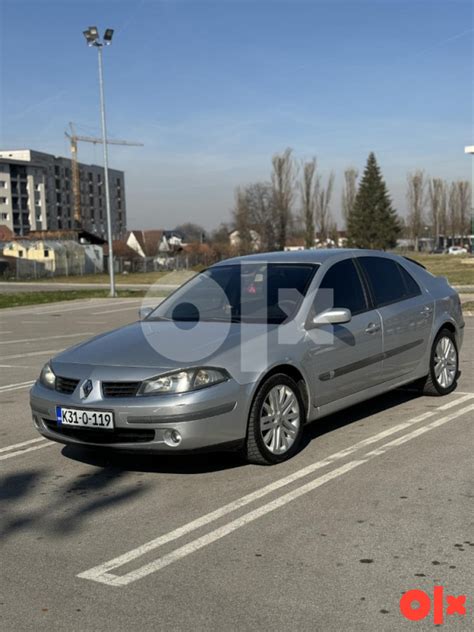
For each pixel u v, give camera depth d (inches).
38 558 151.7
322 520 165.3
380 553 146.6
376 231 3344.0
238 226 2908.5
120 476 206.7
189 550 151.9
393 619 121.1
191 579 138.3
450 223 4544.8
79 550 155.2
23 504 186.7
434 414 265.4
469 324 581.6
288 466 207.8
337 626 119.3
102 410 192.9
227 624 121.2
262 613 124.3
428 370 284.2
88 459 226.5
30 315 899.4
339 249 265.1
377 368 249.6
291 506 175.2
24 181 4744.1
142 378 192.2
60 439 206.2
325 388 226.1
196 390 189.3
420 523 161.6
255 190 2918.3
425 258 2501.2
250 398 198.7
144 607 128.3
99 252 2721.5
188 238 4837.6
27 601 132.4
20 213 4709.6
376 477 194.5
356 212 3388.3
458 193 4507.9
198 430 188.5
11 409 313.1
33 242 2662.4
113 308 986.7
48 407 205.5
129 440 192.7
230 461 215.3
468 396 295.3
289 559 145.3
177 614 125.3
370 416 267.0
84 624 123.3
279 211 2886.3
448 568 139.1
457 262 2004.2
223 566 143.4
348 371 235.0
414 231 4160.9
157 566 144.9
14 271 2385.6
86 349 219.1
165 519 171.0
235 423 195.6
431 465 203.6
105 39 1226.0
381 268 269.1
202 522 167.6
